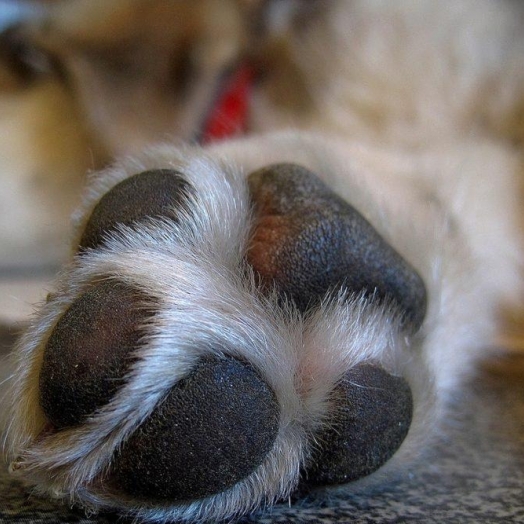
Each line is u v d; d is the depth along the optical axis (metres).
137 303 0.14
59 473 0.14
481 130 0.30
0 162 0.28
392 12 0.30
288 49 0.30
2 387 0.16
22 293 0.25
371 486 0.16
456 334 0.21
